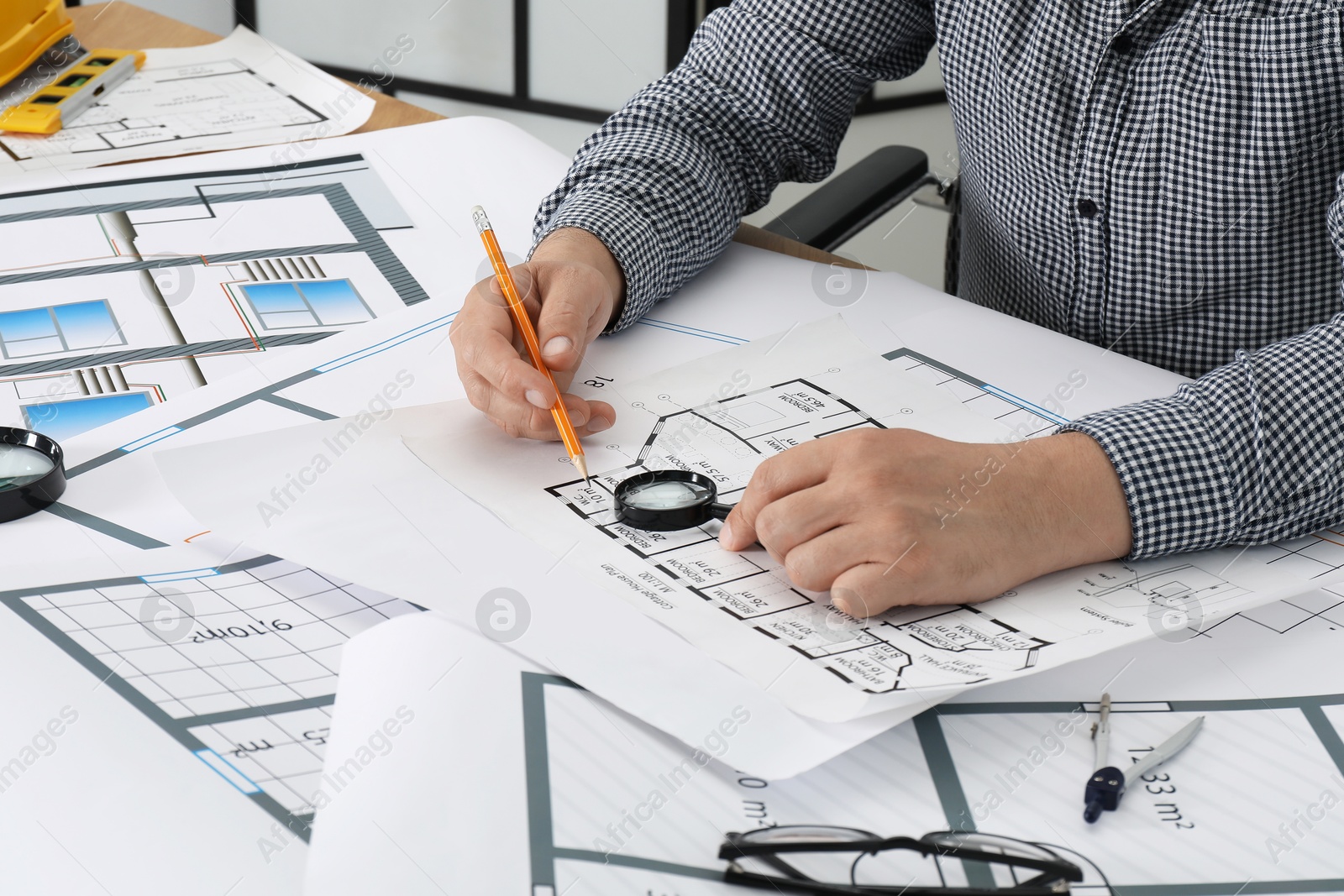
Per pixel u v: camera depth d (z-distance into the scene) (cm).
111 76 132
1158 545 62
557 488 68
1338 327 67
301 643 55
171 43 144
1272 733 50
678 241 91
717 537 65
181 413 77
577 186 96
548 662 53
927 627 57
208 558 62
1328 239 87
